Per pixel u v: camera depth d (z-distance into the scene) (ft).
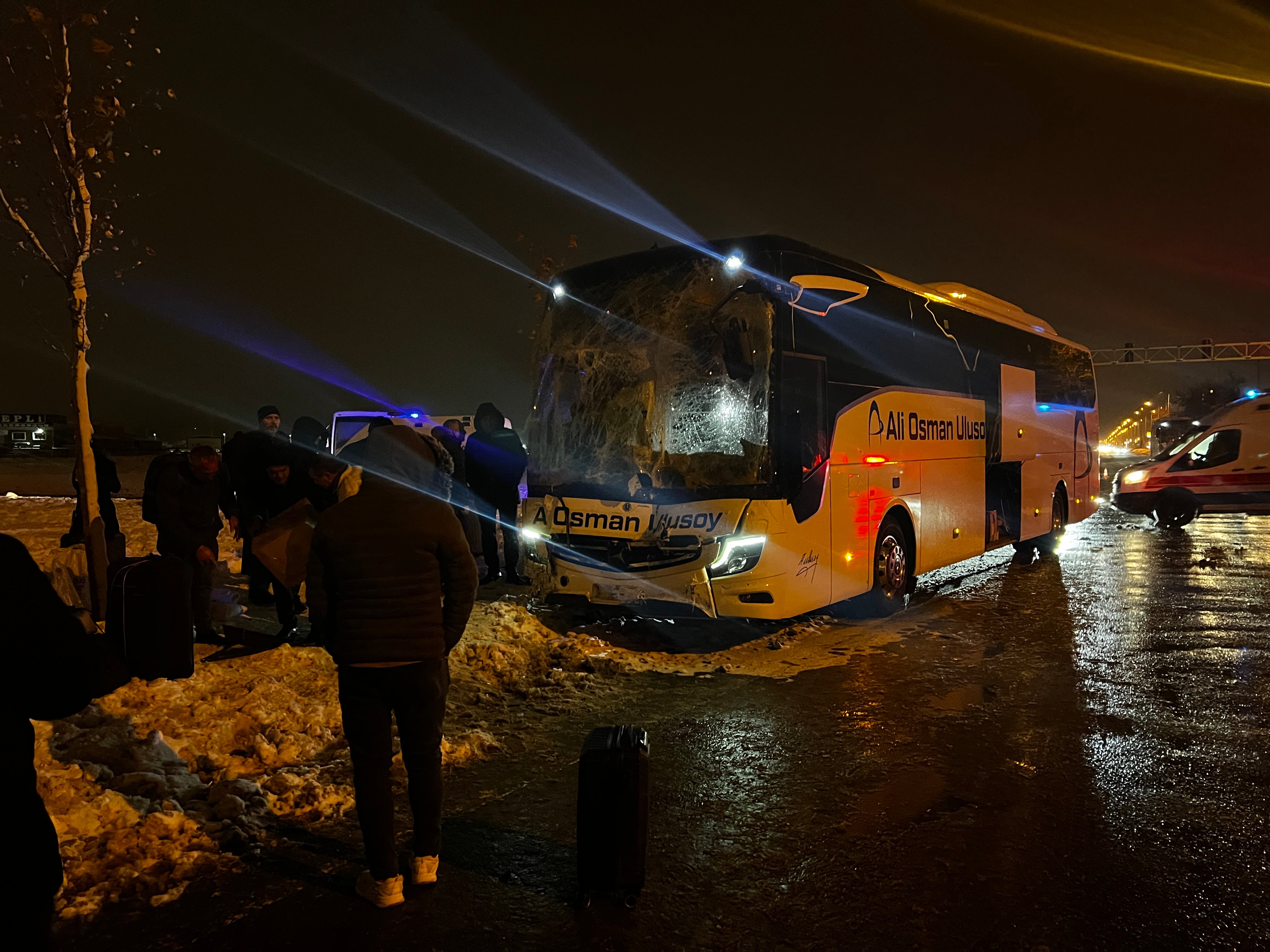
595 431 27.32
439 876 12.64
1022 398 43.19
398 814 14.70
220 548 41.63
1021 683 22.50
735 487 24.95
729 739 18.49
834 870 12.89
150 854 12.69
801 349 25.84
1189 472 59.88
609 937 11.16
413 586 11.32
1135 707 20.48
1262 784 15.97
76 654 6.82
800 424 25.57
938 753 17.60
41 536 45.01
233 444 26.68
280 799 14.83
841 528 27.53
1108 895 12.13
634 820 11.72
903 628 29.22
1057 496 48.37
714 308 25.96
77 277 21.35
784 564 24.86
